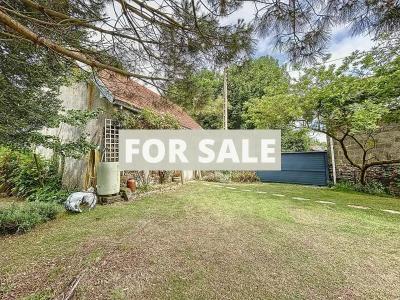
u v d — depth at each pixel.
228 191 8.41
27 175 7.06
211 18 2.39
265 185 10.59
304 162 11.23
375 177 8.45
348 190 8.72
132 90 3.13
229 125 18.12
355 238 3.68
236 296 2.21
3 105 3.81
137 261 2.88
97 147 6.32
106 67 2.48
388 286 2.37
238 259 2.96
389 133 8.12
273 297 2.19
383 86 6.84
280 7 2.18
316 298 2.18
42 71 3.52
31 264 2.81
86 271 2.63
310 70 8.08
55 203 5.25
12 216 4.08
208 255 3.07
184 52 2.68
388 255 3.07
